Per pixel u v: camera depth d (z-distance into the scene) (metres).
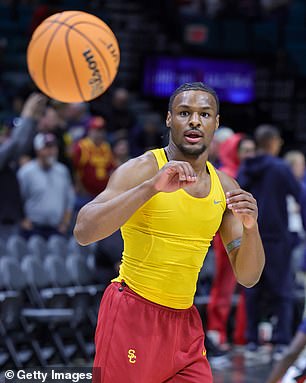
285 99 22.47
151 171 5.26
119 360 5.25
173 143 5.31
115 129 19.16
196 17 23.20
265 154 11.24
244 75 22.08
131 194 4.82
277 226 11.16
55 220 13.23
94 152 15.05
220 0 23.86
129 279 5.33
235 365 10.89
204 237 5.29
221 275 11.42
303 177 14.25
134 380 5.23
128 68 22.36
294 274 12.88
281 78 22.53
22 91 18.20
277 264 11.17
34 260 10.91
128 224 5.27
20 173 13.16
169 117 5.37
